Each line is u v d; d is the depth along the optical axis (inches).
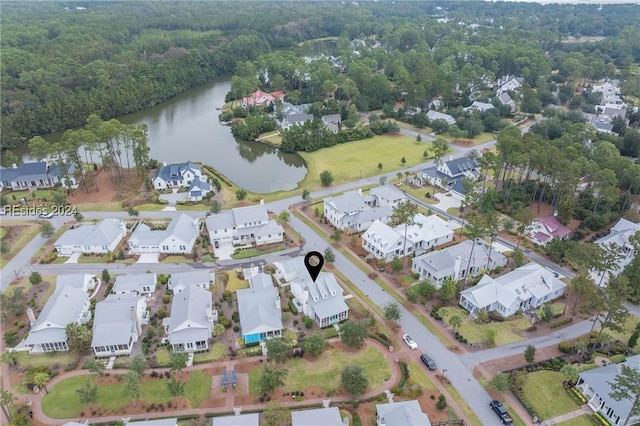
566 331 3757.4
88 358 3380.9
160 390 3213.6
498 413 2999.5
